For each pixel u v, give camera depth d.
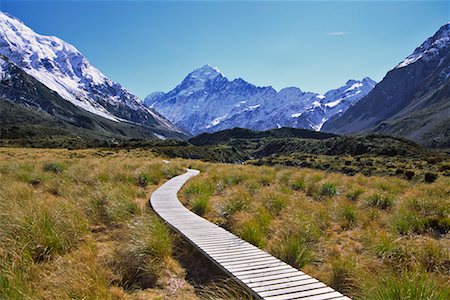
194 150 95.69
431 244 6.46
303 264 6.05
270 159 71.31
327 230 8.46
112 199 9.30
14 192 9.31
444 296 4.10
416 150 90.19
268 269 5.21
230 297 4.59
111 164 19.41
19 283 4.42
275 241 7.00
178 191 13.57
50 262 5.51
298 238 6.68
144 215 8.14
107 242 6.98
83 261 5.45
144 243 6.02
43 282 4.77
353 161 54.97
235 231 7.84
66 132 157.00
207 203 10.39
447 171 30.39
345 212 9.50
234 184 14.92
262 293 4.34
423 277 4.46
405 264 5.86
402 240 7.23
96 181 13.05
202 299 4.79
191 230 7.51
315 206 10.49
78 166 17.11
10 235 5.90
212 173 18.97
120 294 4.76
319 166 50.19
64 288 4.39
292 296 4.26
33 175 13.58
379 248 6.58
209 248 6.27
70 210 7.62
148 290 5.10
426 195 11.82
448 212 9.45
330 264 6.03
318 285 4.61
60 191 11.27
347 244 7.36
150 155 50.44
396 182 17.08
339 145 114.75
